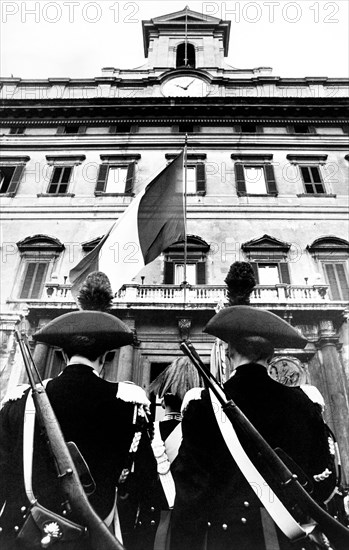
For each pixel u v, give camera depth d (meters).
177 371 2.37
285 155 18.17
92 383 1.74
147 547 1.67
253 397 1.67
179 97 19.66
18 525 1.41
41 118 19.89
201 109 19.64
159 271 14.27
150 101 19.81
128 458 1.65
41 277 14.43
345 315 12.35
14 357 12.16
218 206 16.23
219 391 1.62
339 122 19.47
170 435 1.91
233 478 1.51
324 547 1.41
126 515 1.64
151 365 12.00
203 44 23.72
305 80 21.50
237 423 1.52
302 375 11.59
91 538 1.28
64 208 16.39
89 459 1.56
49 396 1.67
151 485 1.73
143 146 18.59
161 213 11.45
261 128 19.42
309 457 1.59
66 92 21.45
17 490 1.47
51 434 1.47
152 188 11.63
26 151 18.62
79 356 1.86
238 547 1.38
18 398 1.72
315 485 1.55
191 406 1.67
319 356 11.88
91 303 2.19
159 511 1.73
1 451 1.59
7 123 19.83
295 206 16.28
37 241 15.34
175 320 12.48
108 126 19.75
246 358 1.82
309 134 18.83
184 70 21.56
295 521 1.39
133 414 1.73
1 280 14.33
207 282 14.07
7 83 21.52
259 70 22.44
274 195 16.61
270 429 1.59
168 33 24.25
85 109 19.70
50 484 1.46
